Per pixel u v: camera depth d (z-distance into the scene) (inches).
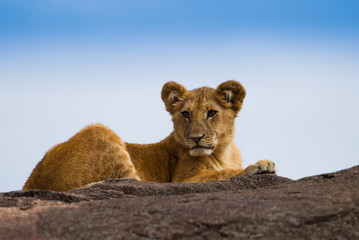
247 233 279.1
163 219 294.7
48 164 664.4
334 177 411.8
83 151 658.2
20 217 306.7
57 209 324.5
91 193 436.5
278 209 305.4
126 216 301.7
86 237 272.7
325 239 279.9
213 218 292.8
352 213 301.4
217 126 697.6
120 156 671.1
